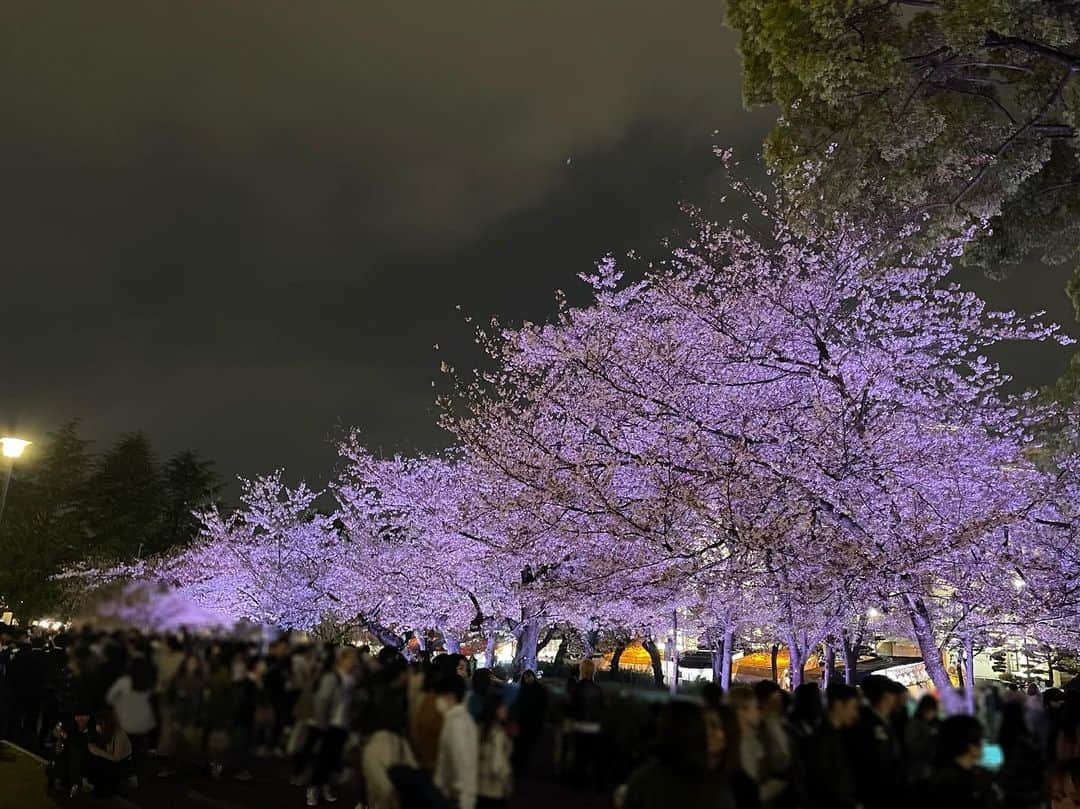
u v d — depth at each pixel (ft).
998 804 10.71
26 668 28.73
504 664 89.56
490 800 10.78
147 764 16.15
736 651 90.27
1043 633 39.52
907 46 40.96
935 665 34.35
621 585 39.40
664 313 43.75
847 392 37.40
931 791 10.52
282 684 13.47
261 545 89.35
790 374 40.11
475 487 54.13
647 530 37.78
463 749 10.86
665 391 39.29
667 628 65.26
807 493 34.73
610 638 85.66
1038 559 36.86
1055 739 12.21
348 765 12.57
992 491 38.68
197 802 13.85
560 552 44.45
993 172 42.91
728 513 35.50
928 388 40.11
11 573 138.51
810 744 10.41
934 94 43.80
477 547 55.98
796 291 39.29
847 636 48.62
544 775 10.79
